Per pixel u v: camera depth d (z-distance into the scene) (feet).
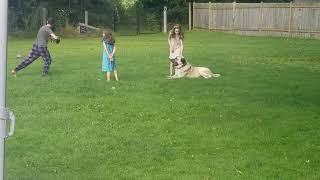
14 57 68.33
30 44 92.32
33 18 116.78
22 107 36.81
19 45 89.97
